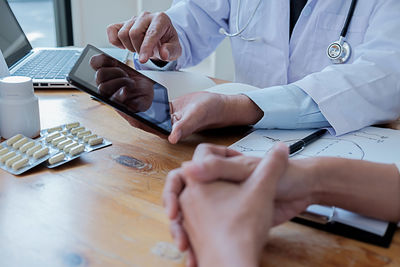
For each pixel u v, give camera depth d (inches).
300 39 37.7
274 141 23.7
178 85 31.4
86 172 19.6
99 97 20.8
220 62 65.9
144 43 29.7
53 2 60.6
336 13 35.5
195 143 23.8
